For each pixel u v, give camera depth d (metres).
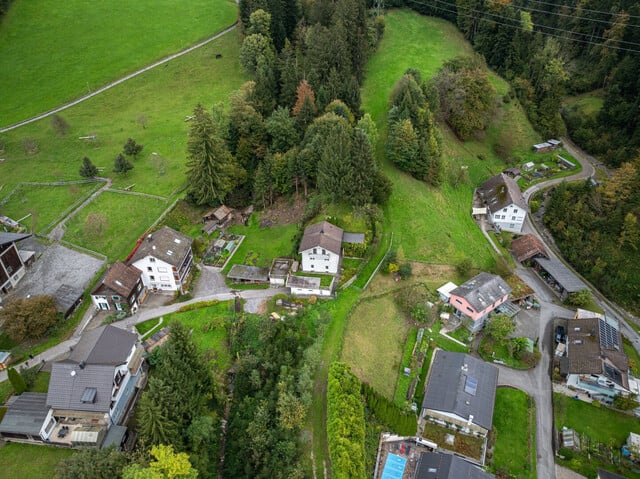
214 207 95.12
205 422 54.22
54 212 90.00
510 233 104.31
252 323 71.94
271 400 60.19
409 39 147.25
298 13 131.12
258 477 54.03
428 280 85.00
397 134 98.00
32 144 104.50
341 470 52.25
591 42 149.62
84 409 54.75
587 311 84.88
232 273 79.62
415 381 70.38
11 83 124.94
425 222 94.00
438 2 158.50
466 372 68.81
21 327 64.56
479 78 124.56
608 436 67.38
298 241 84.38
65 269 78.88
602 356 72.81
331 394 59.56
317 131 92.00
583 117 137.12
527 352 75.94
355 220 86.12
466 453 62.53
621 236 99.50
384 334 75.00
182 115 118.31
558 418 68.69
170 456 48.69
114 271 72.12
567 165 124.62
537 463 63.41
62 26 142.38
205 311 74.38
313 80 104.12
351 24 115.44
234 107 97.88
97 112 119.31
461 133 122.00
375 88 122.62
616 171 113.62
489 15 142.88
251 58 123.06
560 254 103.44
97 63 133.38
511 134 129.88
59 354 66.12
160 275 76.06
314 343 67.38
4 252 72.81
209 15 155.62
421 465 58.84
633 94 130.38
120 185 96.88
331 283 77.19
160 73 132.50
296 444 57.84
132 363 62.38
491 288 81.19
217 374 65.81
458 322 79.56
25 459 53.41
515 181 117.44
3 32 137.12
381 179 89.62
